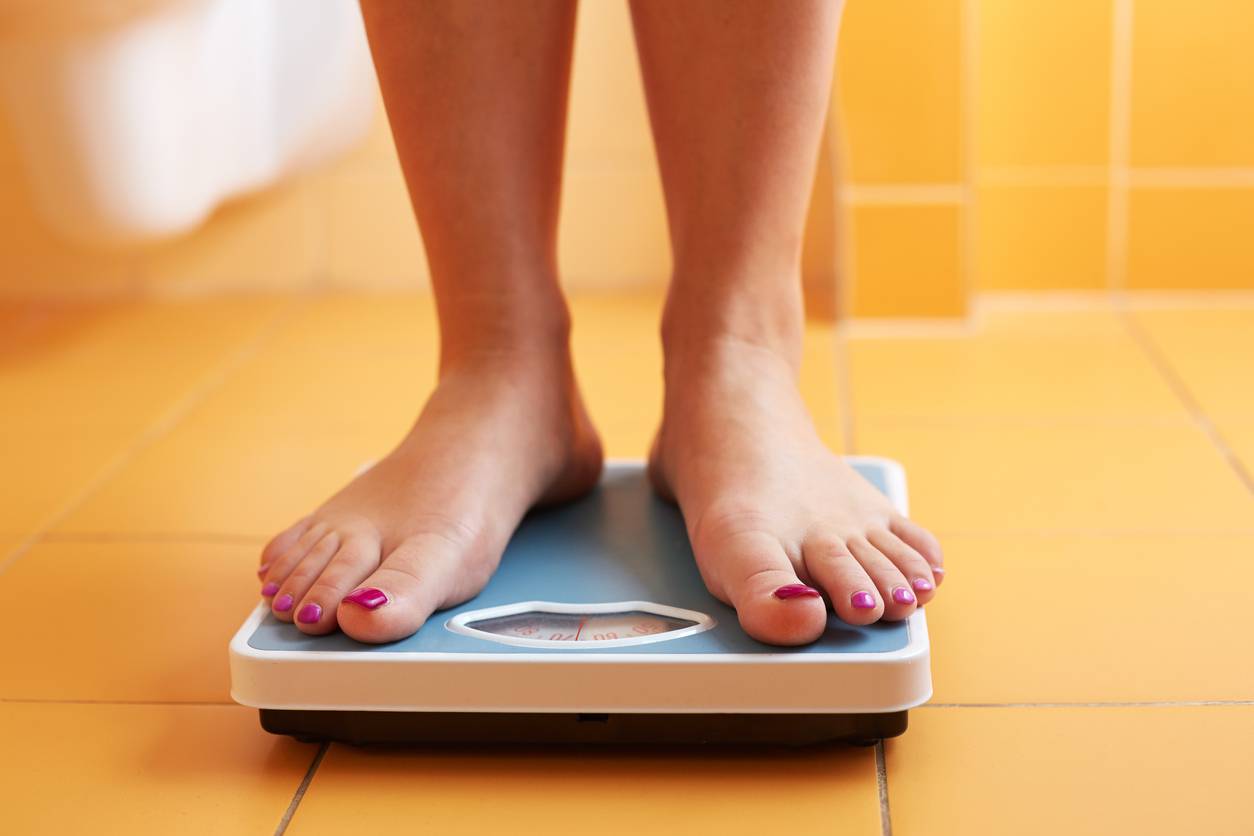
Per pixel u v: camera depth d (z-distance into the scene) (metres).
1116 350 1.43
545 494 0.86
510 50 0.78
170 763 0.69
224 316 1.69
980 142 1.59
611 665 0.65
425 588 0.69
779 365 0.81
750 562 0.68
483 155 0.79
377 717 0.67
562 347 0.86
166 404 1.34
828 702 0.64
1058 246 1.62
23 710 0.74
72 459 1.18
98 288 1.79
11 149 1.74
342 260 1.77
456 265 0.82
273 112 1.49
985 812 0.62
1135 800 0.63
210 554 0.96
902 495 0.86
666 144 0.81
